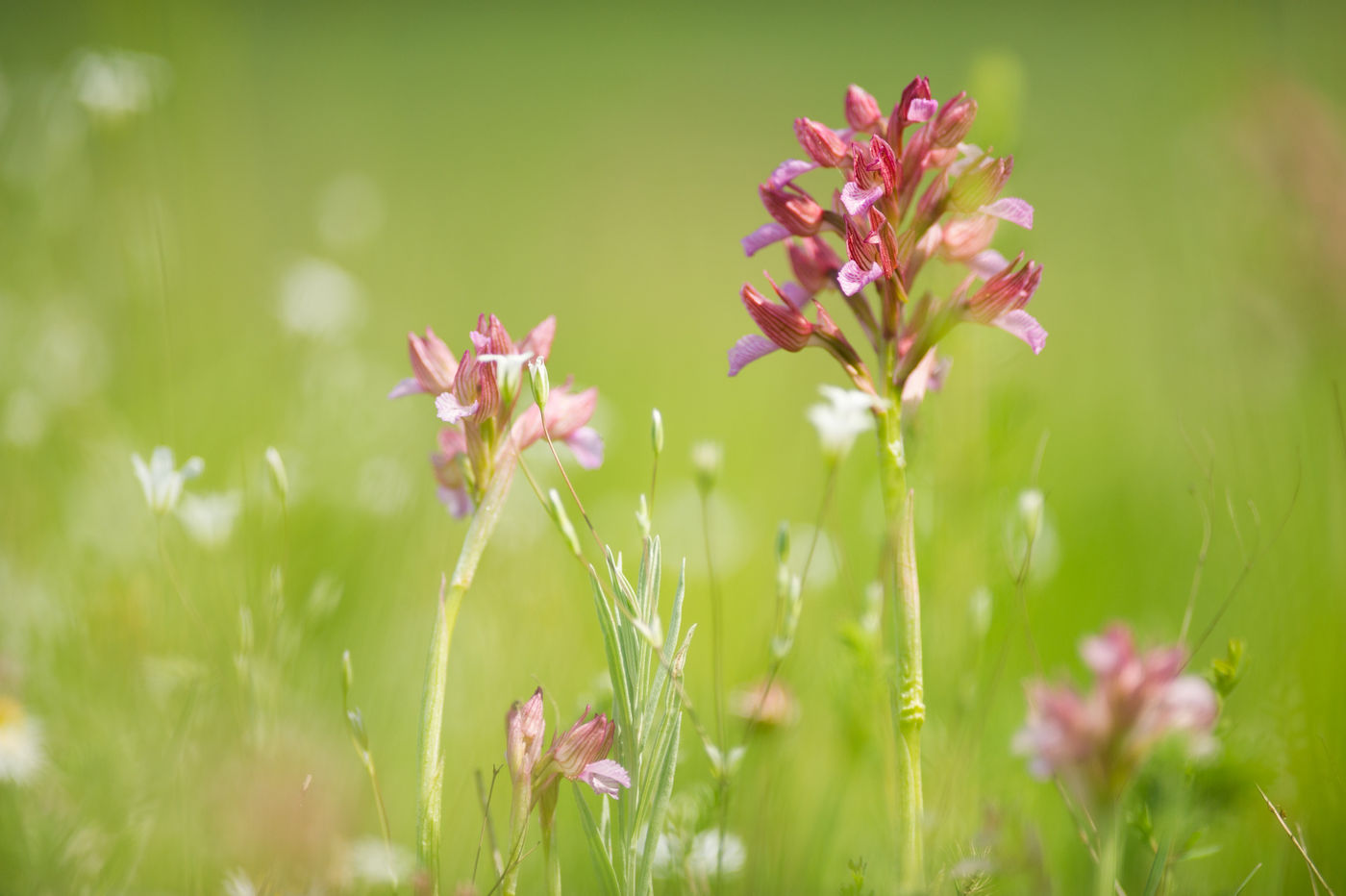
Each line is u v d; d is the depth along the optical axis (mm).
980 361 1090
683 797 990
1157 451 1439
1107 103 4945
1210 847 932
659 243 3691
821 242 937
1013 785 1021
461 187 4195
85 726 1034
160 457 988
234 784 957
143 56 1564
